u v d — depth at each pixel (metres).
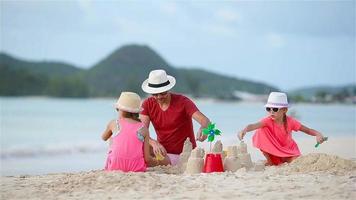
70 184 7.50
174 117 9.64
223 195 6.79
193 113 9.50
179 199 6.64
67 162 16.89
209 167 8.50
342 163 8.52
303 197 6.63
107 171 8.10
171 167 9.25
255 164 9.19
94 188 7.27
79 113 68.38
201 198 6.68
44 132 34.12
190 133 9.91
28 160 17.69
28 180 8.20
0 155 19.59
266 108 9.84
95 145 22.98
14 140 27.64
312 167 8.53
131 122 8.75
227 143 19.08
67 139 27.98
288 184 7.33
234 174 8.06
